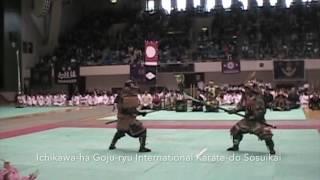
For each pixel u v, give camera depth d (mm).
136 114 12234
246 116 11664
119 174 9211
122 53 45844
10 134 16844
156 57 35219
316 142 13531
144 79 38781
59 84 44500
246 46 44219
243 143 13344
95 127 19141
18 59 43625
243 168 9656
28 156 11531
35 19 46562
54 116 26656
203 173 9203
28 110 33562
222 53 43594
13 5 44562
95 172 9430
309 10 48438
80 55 46719
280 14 48625
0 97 43125
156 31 48875
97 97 40312
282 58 40250
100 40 49000
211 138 14797
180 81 33281
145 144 12695
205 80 41719
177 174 9141
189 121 21391
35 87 44688
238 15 49281
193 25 49219
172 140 14336
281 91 32312
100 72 43750
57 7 48250
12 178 6844
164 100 29641
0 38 44000
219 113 26656
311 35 44750
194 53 44250
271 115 24422
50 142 14328
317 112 26453
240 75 41250
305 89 35656
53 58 46281
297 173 9102
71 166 10117
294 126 18234
